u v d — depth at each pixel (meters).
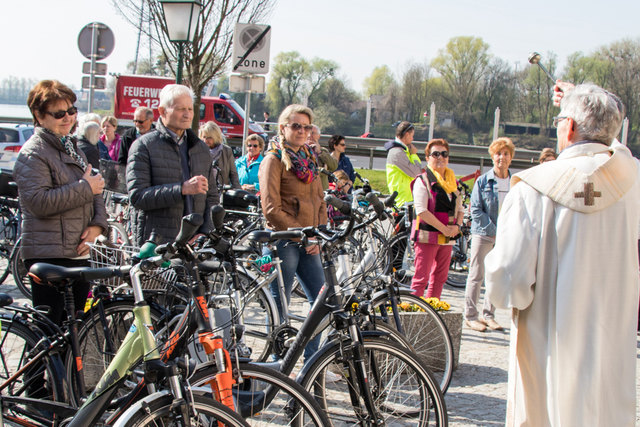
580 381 3.01
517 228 3.09
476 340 6.36
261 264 4.66
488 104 69.69
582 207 3.00
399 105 73.44
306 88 75.06
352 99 75.31
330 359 3.46
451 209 6.14
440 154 6.15
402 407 3.65
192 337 3.12
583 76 57.38
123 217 7.11
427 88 71.88
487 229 6.66
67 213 3.95
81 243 4.01
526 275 3.05
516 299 3.07
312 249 4.57
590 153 3.04
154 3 13.00
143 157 4.68
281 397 3.40
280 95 75.12
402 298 4.76
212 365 3.07
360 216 3.76
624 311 3.07
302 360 4.44
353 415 3.51
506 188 6.66
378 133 73.06
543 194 3.09
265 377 3.13
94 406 2.90
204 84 13.18
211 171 5.05
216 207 3.16
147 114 8.83
